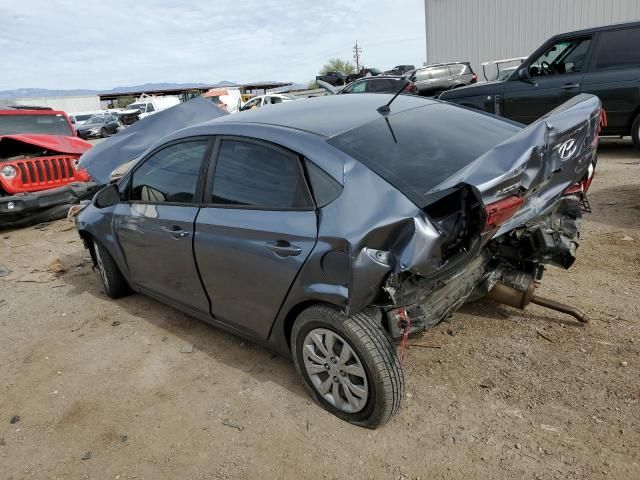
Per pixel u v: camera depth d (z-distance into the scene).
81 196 7.80
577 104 2.92
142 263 3.83
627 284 3.78
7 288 5.15
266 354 3.44
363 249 2.22
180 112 6.58
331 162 2.55
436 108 3.44
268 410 2.87
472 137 3.04
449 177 2.46
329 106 3.32
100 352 3.70
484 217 2.19
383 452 2.48
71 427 2.91
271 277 2.72
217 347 3.60
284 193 2.71
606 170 7.31
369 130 2.82
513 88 8.55
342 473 2.39
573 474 2.23
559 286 3.87
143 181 3.71
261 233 2.72
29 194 7.29
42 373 3.50
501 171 2.15
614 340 3.12
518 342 3.22
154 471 2.53
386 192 2.35
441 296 2.64
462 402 2.75
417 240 2.17
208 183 3.15
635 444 2.35
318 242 2.45
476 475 2.29
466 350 3.19
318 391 2.78
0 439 2.87
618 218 5.18
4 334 4.14
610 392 2.69
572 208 3.34
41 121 8.92
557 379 2.84
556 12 17.12
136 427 2.86
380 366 2.40
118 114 32.09
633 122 7.76
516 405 2.68
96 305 4.51
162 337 3.82
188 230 3.20
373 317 2.48
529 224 2.94
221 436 2.71
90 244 4.64
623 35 7.55
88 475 2.54
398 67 21.33
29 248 6.52
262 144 2.87
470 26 19.06
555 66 8.27
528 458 2.34
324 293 2.44
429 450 2.46
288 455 2.53
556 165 2.62
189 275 3.35
